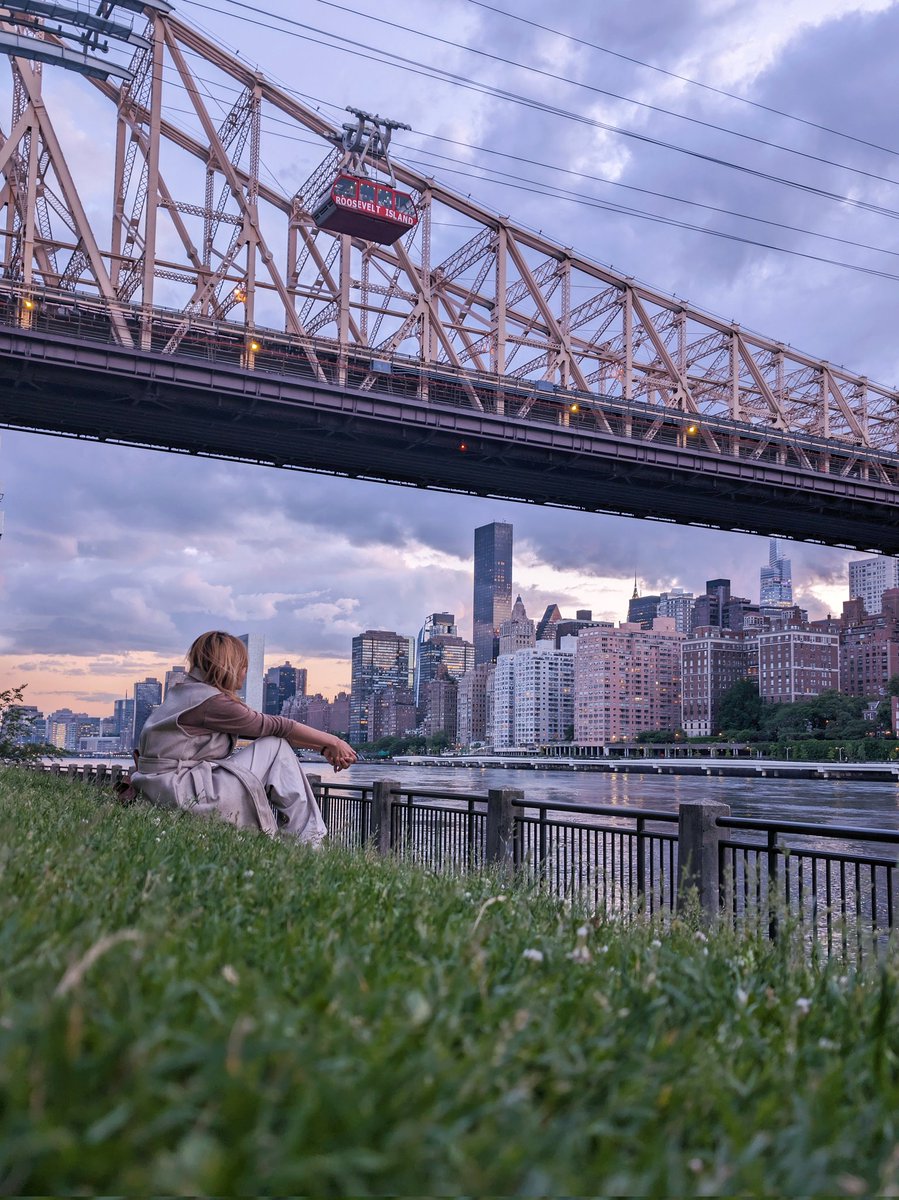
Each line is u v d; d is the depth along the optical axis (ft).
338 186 169.07
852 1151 3.85
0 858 8.37
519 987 5.71
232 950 5.91
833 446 230.48
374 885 10.46
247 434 178.91
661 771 558.15
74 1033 3.48
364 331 203.51
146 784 18.84
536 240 219.82
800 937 9.43
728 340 246.68
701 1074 4.70
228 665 19.61
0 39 114.21
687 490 212.64
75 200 163.12
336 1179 3.13
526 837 25.95
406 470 200.34
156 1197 2.62
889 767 449.06
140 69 176.65
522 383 198.29
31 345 148.87
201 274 181.98
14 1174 2.68
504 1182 3.03
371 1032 4.36
